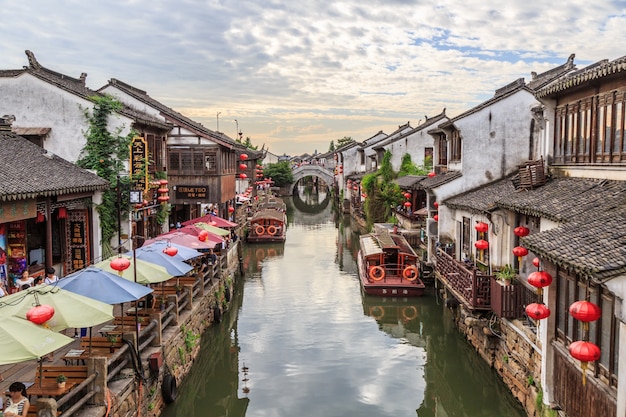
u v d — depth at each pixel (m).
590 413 8.09
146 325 12.43
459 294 15.86
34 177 13.40
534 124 20.80
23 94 18.05
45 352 6.92
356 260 32.47
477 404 13.81
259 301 23.42
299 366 16.09
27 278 12.43
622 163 10.35
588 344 7.48
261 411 13.21
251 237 39.25
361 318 20.84
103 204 17.31
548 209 10.84
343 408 13.36
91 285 9.67
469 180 21.05
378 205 40.31
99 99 18.03
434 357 16.86
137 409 10.32
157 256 13.27
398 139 40.47
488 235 16.55
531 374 11.52
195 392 14.98
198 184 25.38
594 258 7.23
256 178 59.72
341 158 64.44
